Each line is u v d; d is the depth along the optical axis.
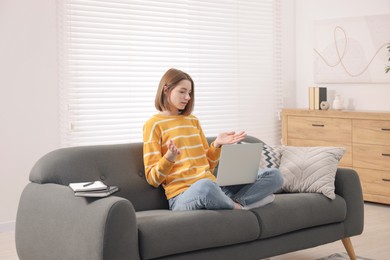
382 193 5.41
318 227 3.54
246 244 3.18
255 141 3.97
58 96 4.84
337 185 3.71
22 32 4.60
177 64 5.67
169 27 5.57
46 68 4.75
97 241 2.57
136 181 3.35
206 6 5.87
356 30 6.01
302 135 6.04
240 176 3.23
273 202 3.35
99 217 2.58
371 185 5.49
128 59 5.27
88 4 4.98
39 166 3.18
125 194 3.28
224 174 3.17
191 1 5.75
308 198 3.50
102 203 2.64
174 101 3.46
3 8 4.50
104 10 5.07
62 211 2.80
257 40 6.35
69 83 4.91
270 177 3.28
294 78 6.70
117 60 5.20
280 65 6.57
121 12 5.20
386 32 5.77
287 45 6.61
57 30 4.80
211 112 6.00
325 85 6.38
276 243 3.32
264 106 6.46
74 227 2.70
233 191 3.36
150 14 5.40
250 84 6.32
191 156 3.43
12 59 4.56
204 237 2.93
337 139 5.74
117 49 5.19
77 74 4.95
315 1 6.43
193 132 3.51
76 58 4.93
